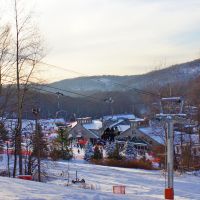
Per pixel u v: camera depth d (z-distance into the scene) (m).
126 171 43.47
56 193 11.34
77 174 37.84
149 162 53.50
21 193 10.70
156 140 76.19
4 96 30.02
